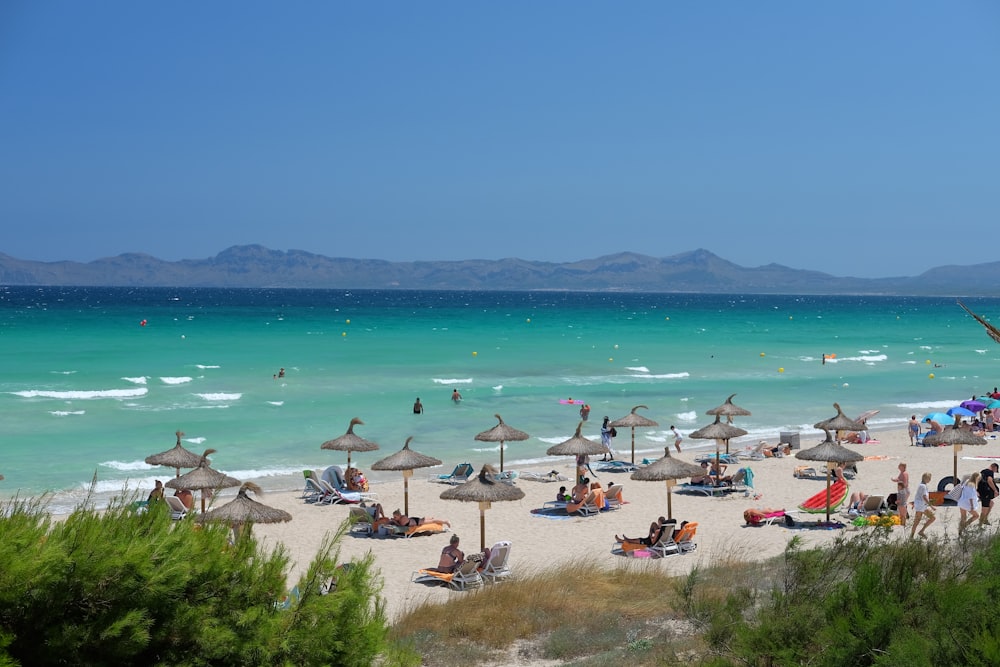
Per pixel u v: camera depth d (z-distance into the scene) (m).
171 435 29.14
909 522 18.30
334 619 5.77
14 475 23.27
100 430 29.64
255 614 5.37
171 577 5.05
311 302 190.50
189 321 94.19
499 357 56.78
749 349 66.88
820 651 6.62
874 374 51.03
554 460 27.30
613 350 63.72
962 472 25.28
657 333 84.94
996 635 5.31
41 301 163.62
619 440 31.00
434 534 18.61
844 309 180.75
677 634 10.52
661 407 37.41
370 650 5.84
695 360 57.44
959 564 7.94
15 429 29.45
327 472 22.45
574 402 37.72
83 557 4.77
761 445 27.83
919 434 30.23
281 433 30.12
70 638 4.61
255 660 5.34
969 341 79.19
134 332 73.94
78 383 40.44
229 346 61.44
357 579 6.05
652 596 12.70
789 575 9.10
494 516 20.30
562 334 81.12
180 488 17.58
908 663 5.49
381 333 79.00
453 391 39.75
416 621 11.83
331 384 42.03
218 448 27.69
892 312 161.50
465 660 10.24
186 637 5.12
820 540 17.44
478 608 12.20
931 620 5.99
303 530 18.78
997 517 18.38
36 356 52.06
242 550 5.76
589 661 9.80
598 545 17.66
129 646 4.76
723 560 15.43
